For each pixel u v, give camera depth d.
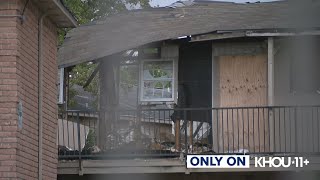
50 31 22.70
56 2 20.81
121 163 25.86
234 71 27.61
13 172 18.64
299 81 27.28
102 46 27.28
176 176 27.33
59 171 25.89
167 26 28.12
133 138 26.95
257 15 28.41
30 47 20.47
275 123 26.91
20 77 19.27
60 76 28.03
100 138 27.25
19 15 19.17
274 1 31.89
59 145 27.19
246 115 27.33
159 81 28.03
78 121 26.23
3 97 18.89
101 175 27.28
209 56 28.00
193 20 28.59
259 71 27.45
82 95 47.06
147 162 25.70
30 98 20.36
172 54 27.73
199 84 28.08
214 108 25.03
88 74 40.41
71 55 26.98
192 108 25.58
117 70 28.84
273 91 26.03
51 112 22.70
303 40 26.95
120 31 28.67
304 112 26.70
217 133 27.12
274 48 26.61
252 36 25.64
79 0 43.06
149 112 27.91
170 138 27.88
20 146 19.19
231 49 27.45
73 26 23.56
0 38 19.02
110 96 28.58
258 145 26.70
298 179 26.62
